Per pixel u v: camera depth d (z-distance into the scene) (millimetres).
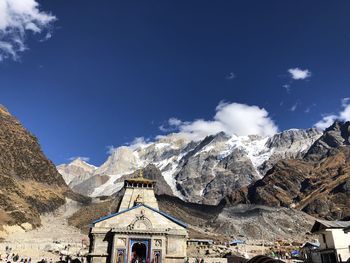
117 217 57125
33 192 178500
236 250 103188
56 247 95250
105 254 53844
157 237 54438
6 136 197625
